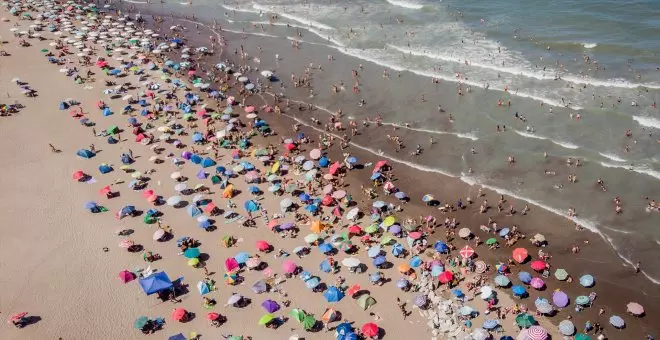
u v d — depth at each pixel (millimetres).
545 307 31391
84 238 37625
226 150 47500
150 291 32031
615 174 41938
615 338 30172
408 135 49125
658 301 32188
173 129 50188
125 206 40188
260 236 37844
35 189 42469
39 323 31516
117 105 54156
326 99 55656
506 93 52844
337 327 30078
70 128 50375
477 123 49531
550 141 46125
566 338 30141
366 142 48719
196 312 32031
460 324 30891
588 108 49000
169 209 40344
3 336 30703
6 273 34812
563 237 37219
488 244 36719
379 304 32406
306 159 46594
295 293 33250
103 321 31562
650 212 38312
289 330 30797
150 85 57469
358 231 37188
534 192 41375
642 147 44094
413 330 30688
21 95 55812
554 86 52719
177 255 36125
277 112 53656
